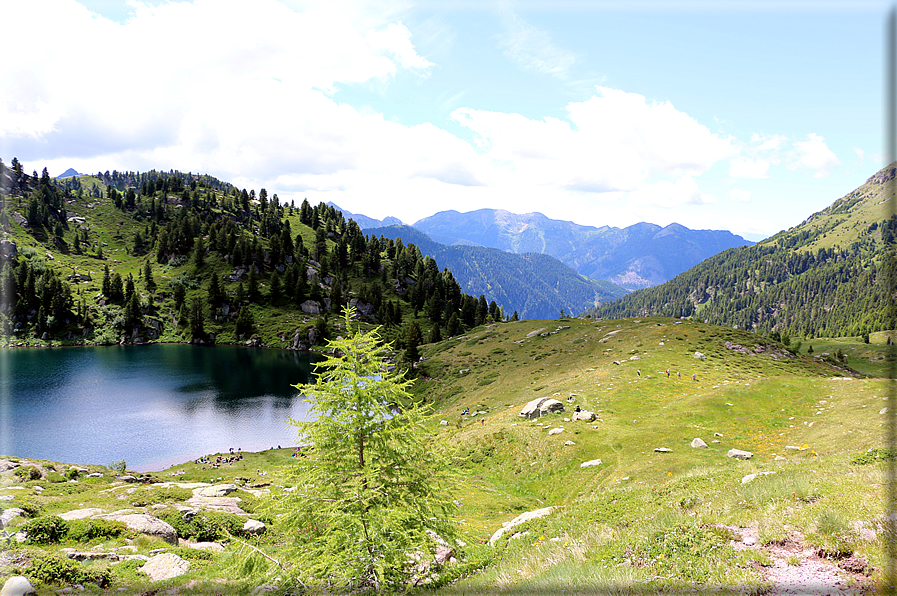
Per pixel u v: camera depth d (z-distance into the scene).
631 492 21.91
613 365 77.06
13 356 171.00
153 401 113.94
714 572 10.08
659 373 65.94
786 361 81.44
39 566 14.28
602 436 41.97
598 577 10.77
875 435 30.05
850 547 9.73
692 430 40.03
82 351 185.12
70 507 23.27
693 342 86.19
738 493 15.83
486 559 15.84
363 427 14.26
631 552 12.24
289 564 12.53
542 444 42.53
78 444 82.38
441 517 14.49
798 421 38.88
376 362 15.06
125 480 40.34
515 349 116.00
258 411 106.56
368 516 12.42
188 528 21.64
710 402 46.50
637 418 46.53
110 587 14.23
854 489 13.09
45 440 84.25
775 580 9.27
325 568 11.83
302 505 13.37
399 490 13.77
